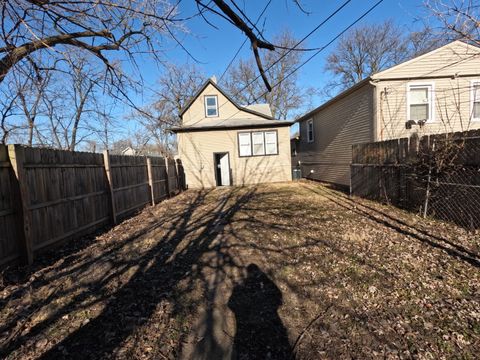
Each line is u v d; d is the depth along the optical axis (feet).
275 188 44.80
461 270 11.70
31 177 14.08
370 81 32.58
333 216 22.58
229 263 13.52
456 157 18.66
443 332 7.91
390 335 7.89
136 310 9.58
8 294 10.65
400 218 20.85
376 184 28.27
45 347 7.74
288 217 22.82
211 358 7.28
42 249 14.79
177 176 48.32
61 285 11.43
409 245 14.97
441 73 32.07
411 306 9.27
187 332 8.37
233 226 20.56
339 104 42.80
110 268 13.21
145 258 14.52
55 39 11.84
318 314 9.05
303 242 16.15
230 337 8.08
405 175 23.71
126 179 26.37
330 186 44.09
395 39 76.23
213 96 55.88
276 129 53.67
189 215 25.75
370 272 11.89
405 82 32.40
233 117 56.18
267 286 11.08
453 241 15.31
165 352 7.54
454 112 32.22
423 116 32.86
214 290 10.93
